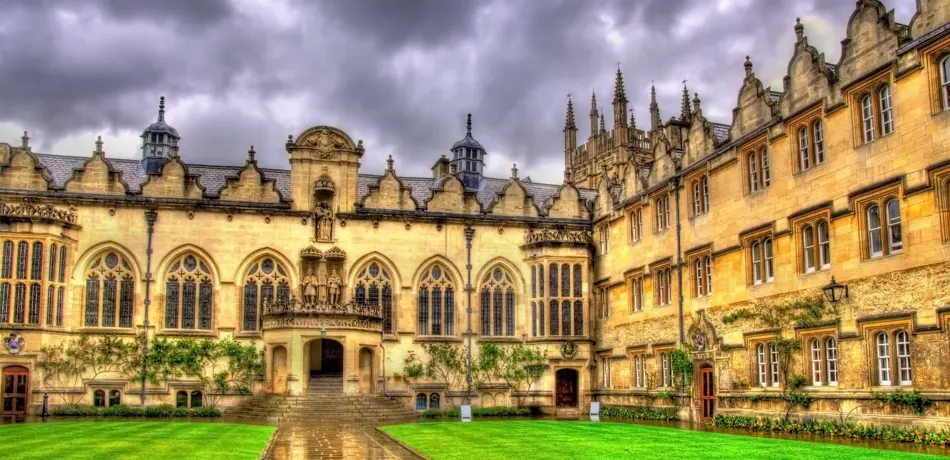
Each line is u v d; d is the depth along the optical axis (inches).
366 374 1681.8
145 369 1667.1
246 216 1772.9
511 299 1902.1
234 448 920.9
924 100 1030.4
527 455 842.8
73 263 1667.1
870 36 1127.0
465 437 1064.2
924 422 1002.7
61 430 1124.5
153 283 1702.8
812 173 1229.1
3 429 1144.8
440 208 1887.3
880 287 1088.2
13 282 1579.7
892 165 1077.8
